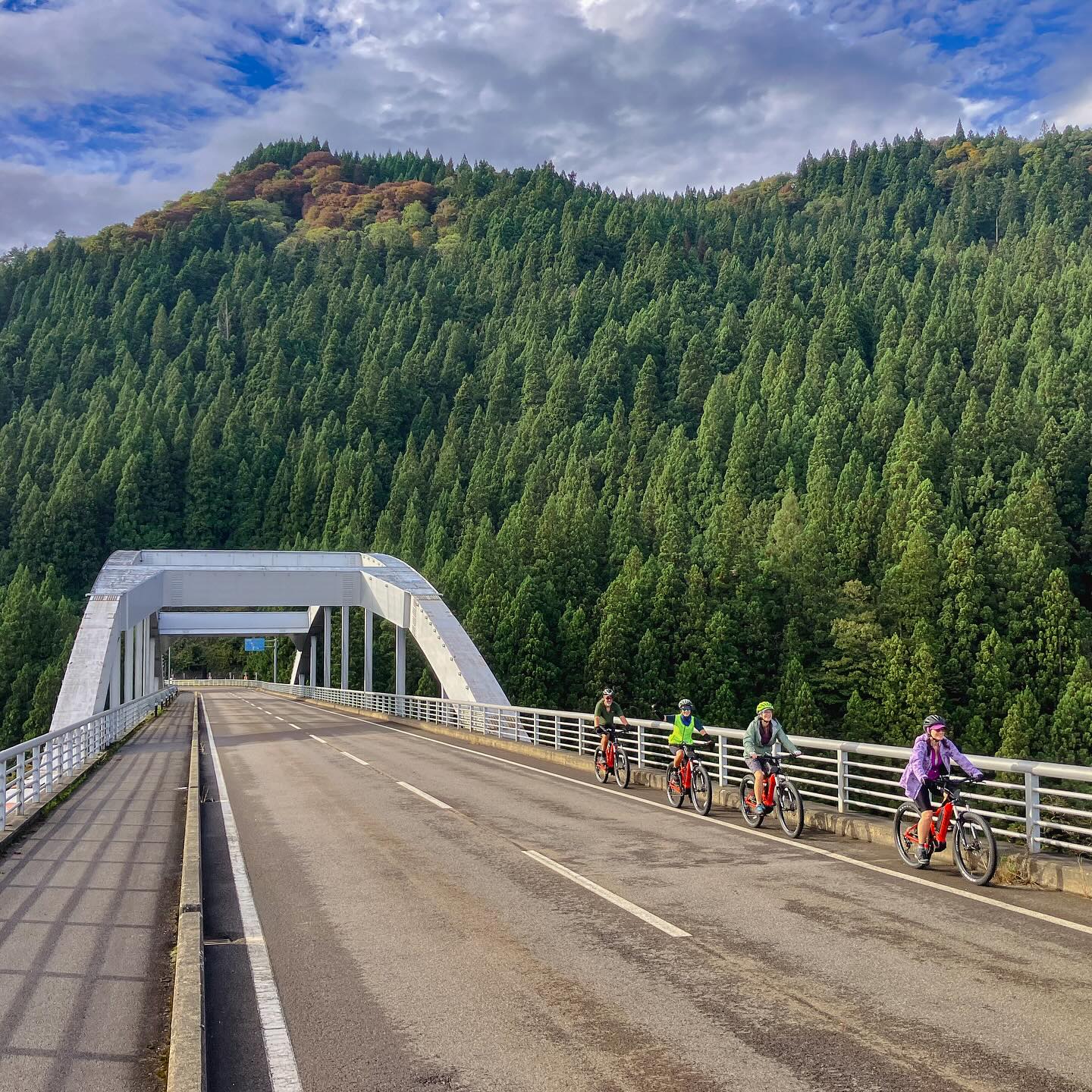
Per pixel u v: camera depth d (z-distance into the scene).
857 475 100.94
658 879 9.62
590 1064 5.06
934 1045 5.20
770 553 87.31
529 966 6.78
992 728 64.19
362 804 15.70
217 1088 4.89
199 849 11.02
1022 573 74.50
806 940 7.32
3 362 186.50
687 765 14.73
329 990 6.38
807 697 66.94
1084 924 7.73
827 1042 5.27
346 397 172.12
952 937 7.37
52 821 14.59
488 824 13.33
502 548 102.25
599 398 152.88
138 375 176.12
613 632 77.00
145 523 142.38
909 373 125.88
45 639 100.69
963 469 98.62
